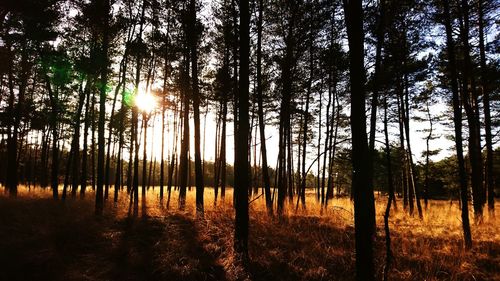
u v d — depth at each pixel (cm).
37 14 1527
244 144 901
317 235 1073
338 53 1458
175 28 1761
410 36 1237
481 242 966
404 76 1639
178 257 885
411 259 854
